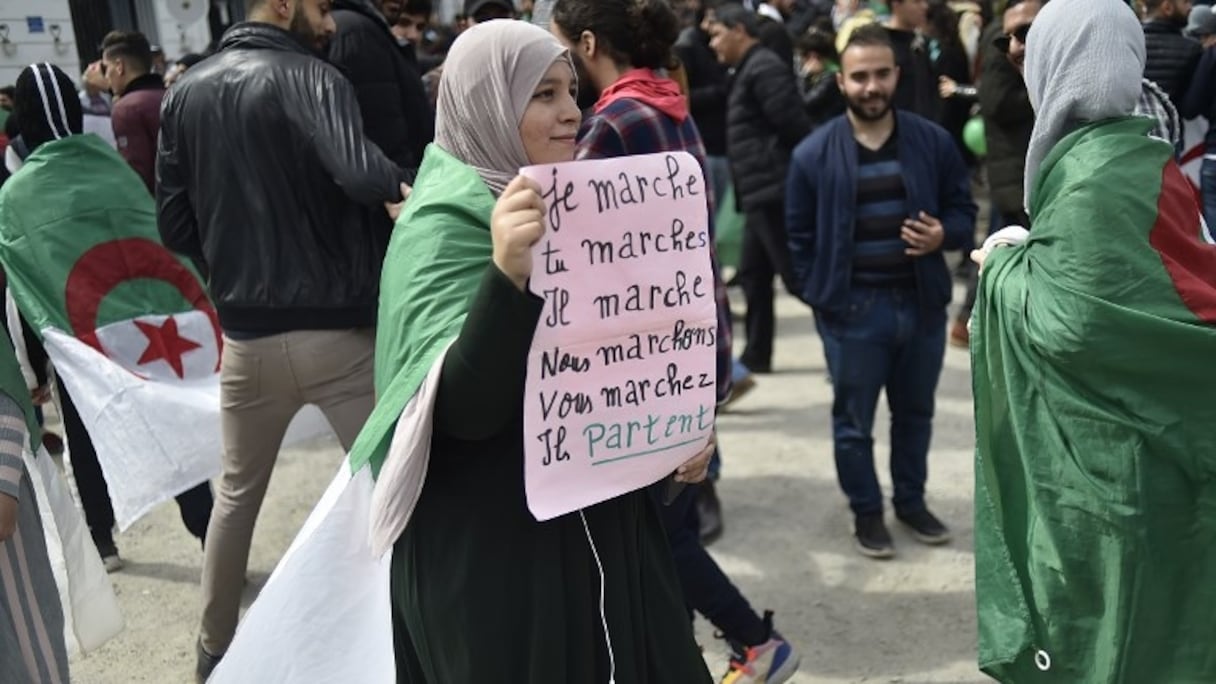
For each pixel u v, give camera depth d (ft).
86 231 11.36
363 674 6.33
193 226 9.87
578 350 5.50
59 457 16.42
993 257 7.22
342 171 8.74
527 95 5.88
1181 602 6.59
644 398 5.78
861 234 11.58
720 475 14.79
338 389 9.56
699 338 5.90
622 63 9.42
